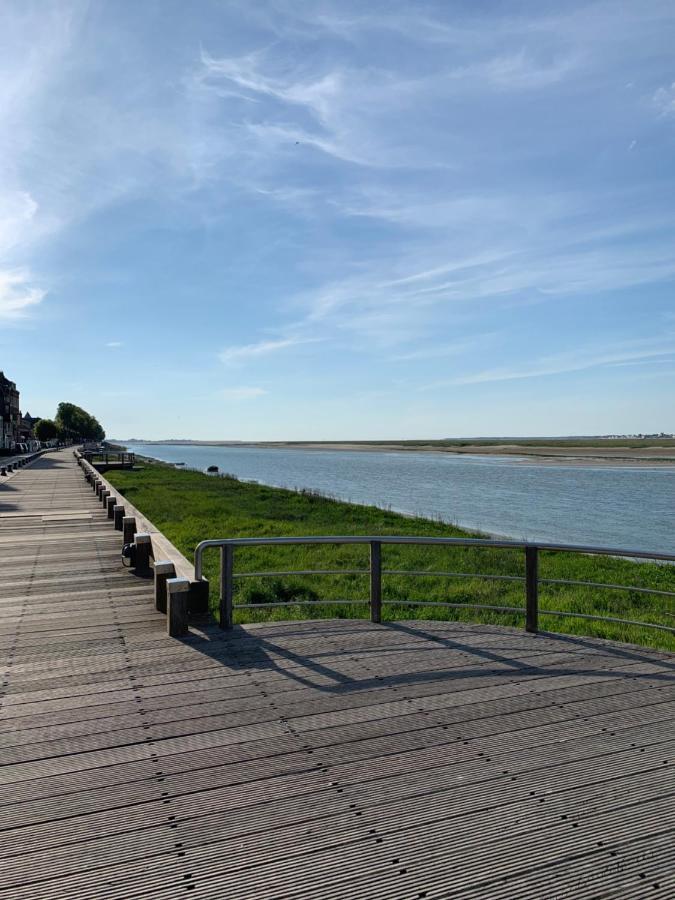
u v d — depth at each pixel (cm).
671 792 292
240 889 229
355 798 285
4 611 619
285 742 339
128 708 384
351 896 226
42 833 261
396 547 1391
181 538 1470
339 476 5322
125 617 596
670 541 1781
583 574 1167
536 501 3022
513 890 229
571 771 309
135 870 239
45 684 423
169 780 301
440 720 366
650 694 404
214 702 392
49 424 10856
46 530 1232
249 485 3828
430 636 522
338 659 467
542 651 486
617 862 244
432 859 245
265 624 555
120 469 4897
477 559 1284
